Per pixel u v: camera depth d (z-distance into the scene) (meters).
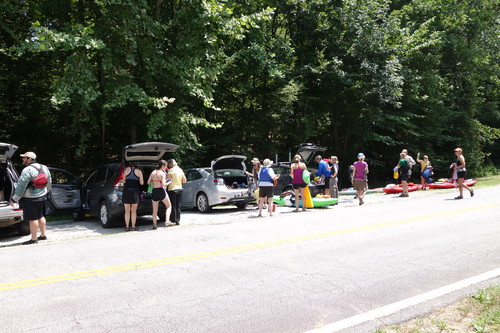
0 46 14.48
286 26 22.45
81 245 7.63
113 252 6.82
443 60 28.16
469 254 6.04
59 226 11.17
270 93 19.33
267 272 5.33
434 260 5.75
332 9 21.62
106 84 13.15
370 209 11.98
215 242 7.48
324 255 6.21
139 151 10.31
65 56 14.08
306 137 20.28
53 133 16.92
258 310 4.00
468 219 9.25
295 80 20.00
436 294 4.30
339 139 24.41
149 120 13.88
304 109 21.33
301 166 12.70
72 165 17.36
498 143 37.56
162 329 3.58
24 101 16.50
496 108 33.22
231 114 20.66
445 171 28.23
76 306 4.18
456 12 27.03
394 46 21.19
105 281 5.06
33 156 8.40
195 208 15.25
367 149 23.94
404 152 16.08
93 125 14.03
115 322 3.75
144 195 10.62
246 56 17.64
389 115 21.64
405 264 5.58
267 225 9.48
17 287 4.89
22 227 9.55
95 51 13.09
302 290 4.57
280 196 14.98
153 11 15.61
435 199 14.24
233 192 13.30
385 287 4.63
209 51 14.62
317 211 12.42
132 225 9.95
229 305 4.14
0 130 14.86
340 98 22.23
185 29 14.91
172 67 13.91
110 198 10.27
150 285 4.86
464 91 29.19
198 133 18.88
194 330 3.55
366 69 20.61
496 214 9.88
